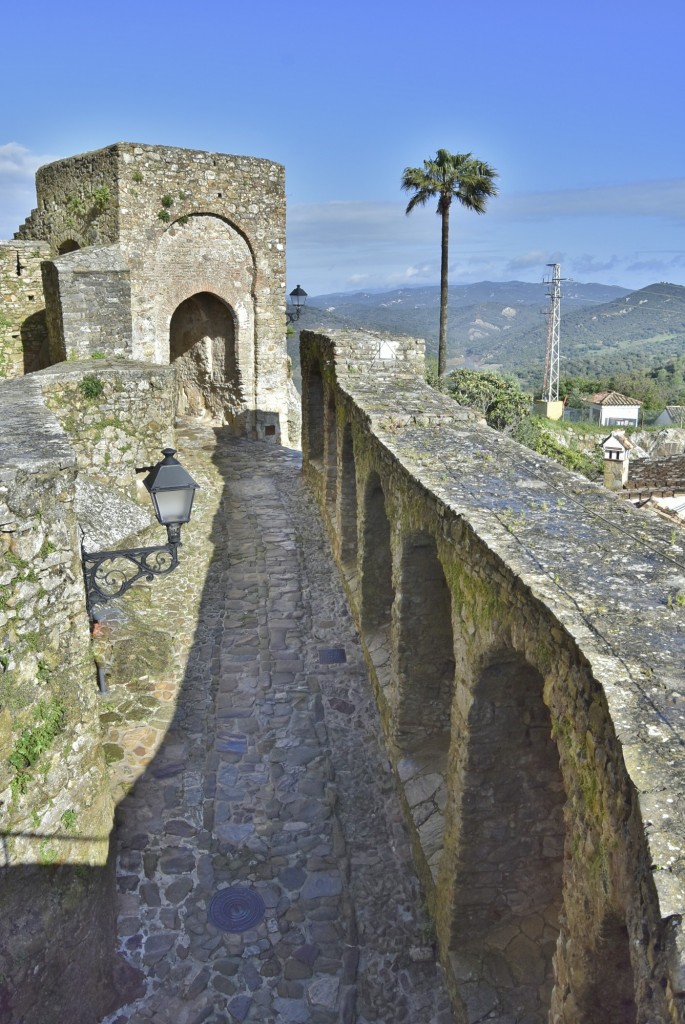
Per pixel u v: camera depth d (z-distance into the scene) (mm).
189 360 20812
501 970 5227
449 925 5387
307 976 5543
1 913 4441
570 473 6234
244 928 5898
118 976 5445
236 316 18953
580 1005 3465
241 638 9797
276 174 18594
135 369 10766
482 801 5137
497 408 24750
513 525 4855
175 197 17312
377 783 7395
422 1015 5262
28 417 6668
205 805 7047
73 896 5051
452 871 5324
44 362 18672
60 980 4824
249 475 16438
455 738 5375
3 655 4586
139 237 17016
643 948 2520
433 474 6188
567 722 3547
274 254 18969
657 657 3312
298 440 23484
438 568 6801
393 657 7305
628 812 2803
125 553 6020
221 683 8852
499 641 4449
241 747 7832
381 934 5863
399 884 6297
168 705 8406
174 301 17922
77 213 18031
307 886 6277
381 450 7543
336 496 11922
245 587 11141
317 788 7312
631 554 4426
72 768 5191
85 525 9820
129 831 6734
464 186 27078
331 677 9047
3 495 4539
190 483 6074
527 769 5098
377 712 8383
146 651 8922
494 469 6359
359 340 12008
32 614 4793
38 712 4855
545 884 5359
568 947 3584
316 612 10508
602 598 3842
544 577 4082
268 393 19734
